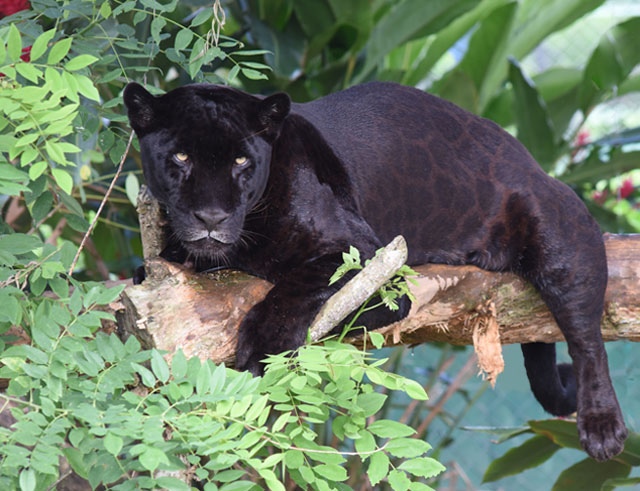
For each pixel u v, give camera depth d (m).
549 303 5.41
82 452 3.27
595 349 5.35
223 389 3.31
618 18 13.88
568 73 10.23
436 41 10.07
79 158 5.68
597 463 7.16
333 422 3.59
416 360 11.80
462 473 9.74
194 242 4.44
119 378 3.43
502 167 5.50
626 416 10.69
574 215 5.41
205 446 3.05
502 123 10.32
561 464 11.79
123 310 4.44
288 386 3.57
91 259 9.82
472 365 10.01
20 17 4.74
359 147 5.15
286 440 3.40
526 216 5.39
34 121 3.51
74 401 3.44
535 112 8.95
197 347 4.27
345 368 3.59
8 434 3.04
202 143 4.32
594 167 9.55
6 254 3.58
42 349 3.65
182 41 4.52
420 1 8.73
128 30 4.92
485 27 9.40
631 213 12.62
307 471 3.25
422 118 5.48
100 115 4.79
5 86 4.02
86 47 4.60
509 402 11.91
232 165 4.37
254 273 4.78
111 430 2.94
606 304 5.46
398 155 5.25
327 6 8.54
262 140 4.46
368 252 4.73
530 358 6.23
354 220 4.81
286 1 8.98
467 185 5.41
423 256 5.38
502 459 7.91
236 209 4.38
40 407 3.26
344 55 8.80
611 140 9.39
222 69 9.23
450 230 5.41
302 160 4.73
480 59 9.64
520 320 5.55
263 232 4.66
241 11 9.08
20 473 3.18
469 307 5.27
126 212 8.73
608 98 10.15
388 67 10.78
